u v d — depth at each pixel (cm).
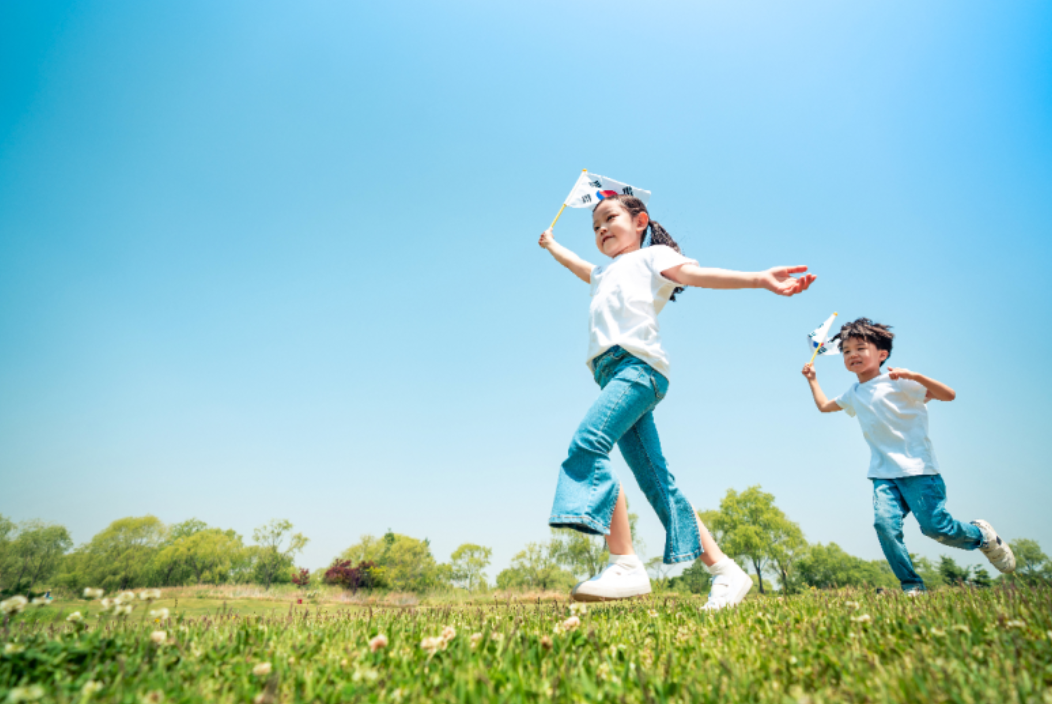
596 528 235
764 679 127
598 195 367
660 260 295
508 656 141
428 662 142
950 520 392
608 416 257
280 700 120
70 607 243
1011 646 137
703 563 292
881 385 432
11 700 106
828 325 503
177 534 4284
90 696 113
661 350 280
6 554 2941
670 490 286
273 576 3331
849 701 111
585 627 180
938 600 235
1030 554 1391
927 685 110
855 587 341
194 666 143
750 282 260
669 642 172
